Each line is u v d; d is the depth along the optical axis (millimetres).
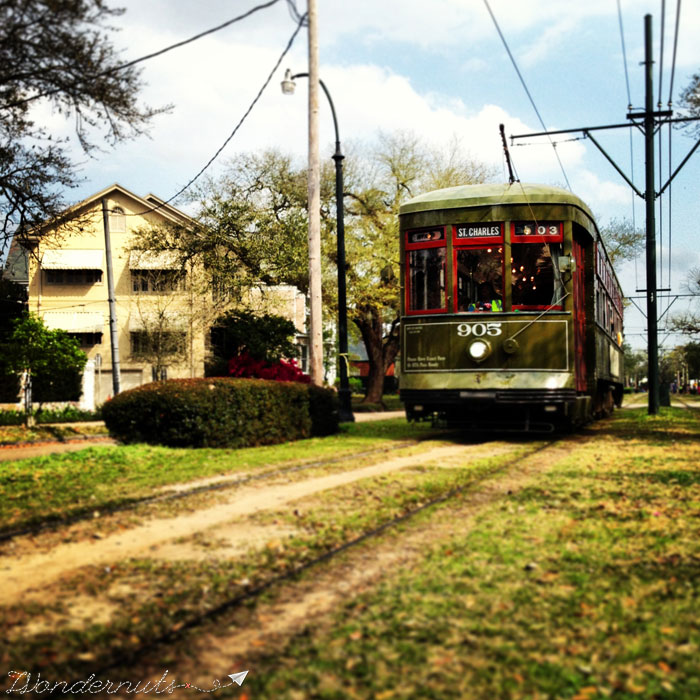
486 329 13117
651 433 15172
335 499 7348
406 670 3367
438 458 10844
